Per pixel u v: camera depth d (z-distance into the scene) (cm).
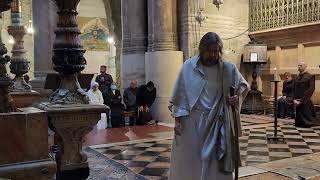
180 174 352
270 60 1295
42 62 1020
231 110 342
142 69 1201
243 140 771
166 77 1104
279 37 1245
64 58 351
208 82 343
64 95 351
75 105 344
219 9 1229
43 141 265
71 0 355
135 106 1073
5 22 1964
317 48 1138
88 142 780
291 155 630
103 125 982
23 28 687
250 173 512
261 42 1278
